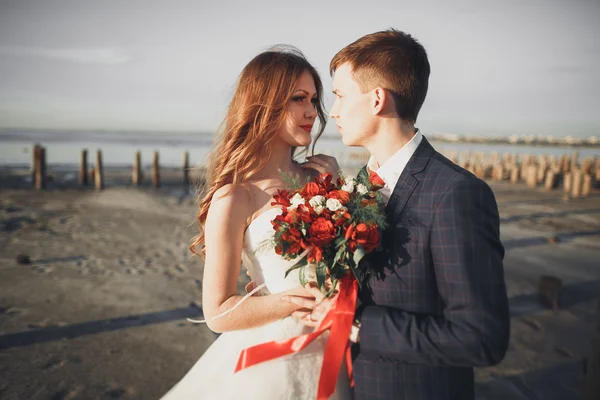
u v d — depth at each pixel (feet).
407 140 4.77
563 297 16.70
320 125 6.75
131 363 11.78
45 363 11.61
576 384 10.82
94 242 24.76
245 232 5.56
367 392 4.58
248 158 5.61
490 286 3.96
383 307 4.42
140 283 18.10
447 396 4.36
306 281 5.05
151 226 29.66
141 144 153.79
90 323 14.12
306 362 5.22
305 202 4.86
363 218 4.35
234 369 5.32
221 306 5.18
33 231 26.89
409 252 4.36
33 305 15.38
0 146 120.47
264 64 5.78
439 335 3.97
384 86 4.59
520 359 12.12
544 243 25.94
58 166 74.23
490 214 4.17
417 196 4.43
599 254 23.40
